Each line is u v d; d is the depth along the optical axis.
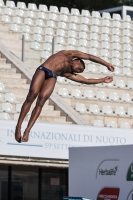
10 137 46.19
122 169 33.44
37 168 50.47
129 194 32.91
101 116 60.22
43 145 46.78
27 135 26.52
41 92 27.06
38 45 72.31
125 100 66.75
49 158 47.47
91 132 47.94
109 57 76.31
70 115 55.38
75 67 29.05
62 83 64.44
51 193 50.81
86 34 80.44
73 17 83.38
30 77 60.12
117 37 82.44
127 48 81.12
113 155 34.06
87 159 35.62
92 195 35.12
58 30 78.69
